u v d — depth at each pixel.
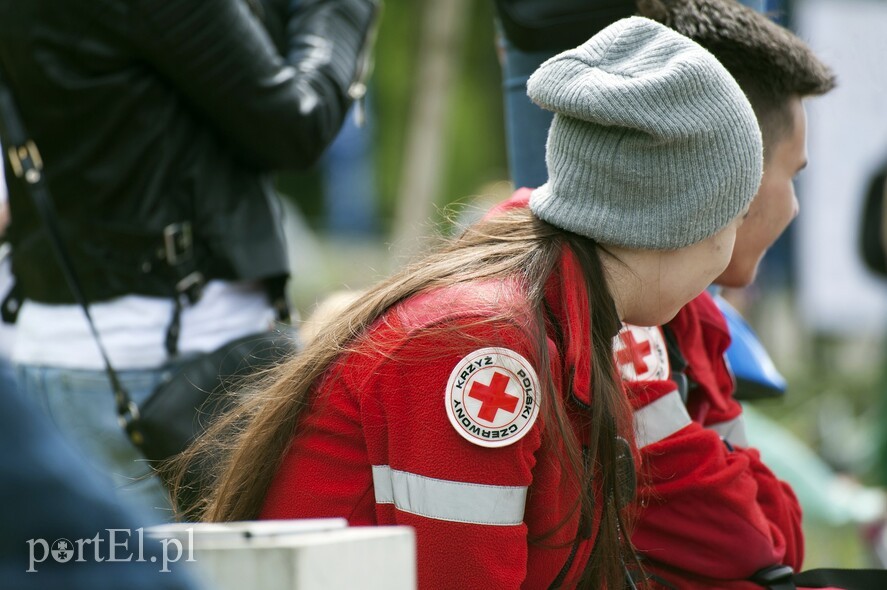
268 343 10.11
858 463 22.80
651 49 6.97
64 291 10.59
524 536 6.84
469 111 61.09
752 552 8.27
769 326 34.00
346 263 50.59
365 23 11.96
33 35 10.17
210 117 10.52
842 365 34.44
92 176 10.34
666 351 8.74
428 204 43.50
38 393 10.66
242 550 4.62
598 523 7.12
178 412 9.77
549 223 7.24
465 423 6.69
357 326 7.21
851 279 25.80
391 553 5.02
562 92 6.92
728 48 8.89
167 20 10.03
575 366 6.87
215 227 10.56
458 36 46.06
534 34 10.05
